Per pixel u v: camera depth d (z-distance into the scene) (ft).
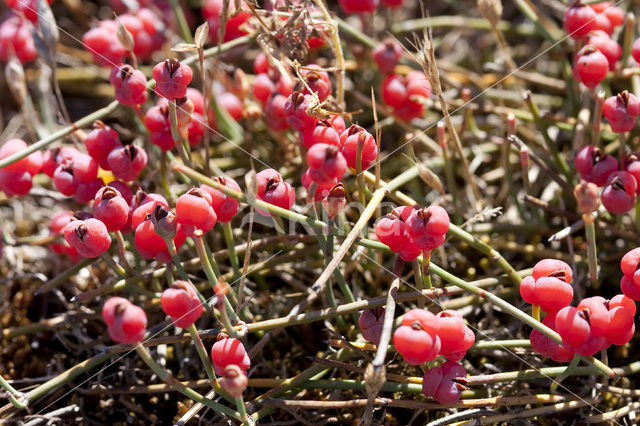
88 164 0.93
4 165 0.93
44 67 1.14
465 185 1.12
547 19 1.21
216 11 1.07
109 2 1.26
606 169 0.90
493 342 0.90
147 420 0.96
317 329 1.00
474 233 1.03
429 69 0.93
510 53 1.25
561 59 1.07
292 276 1.05
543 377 0.91
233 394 0.82
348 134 0.89
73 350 1.01
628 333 0.85
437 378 0.85
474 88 1.16
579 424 0.94
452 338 0.84
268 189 0.87
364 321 0.87
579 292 0.97
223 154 1.14
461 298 0.97
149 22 1.11
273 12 0.94
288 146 1.07
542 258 1.05
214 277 0.85
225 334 0.85
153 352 0.98
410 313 0.83
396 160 1.12
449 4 1.32
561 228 1.05
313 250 0.98
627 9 1.16
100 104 1.26
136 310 0.80
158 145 0.96
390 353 0.95
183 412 0.94
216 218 0.88
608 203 0.89
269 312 1.01
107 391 0.95
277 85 1.00
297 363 0.99
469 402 0.88
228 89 1.09
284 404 0.89
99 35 1.03
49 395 0.97
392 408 0.95
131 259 1.03
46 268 1.08
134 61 0.95
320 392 0.95
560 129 1.12
